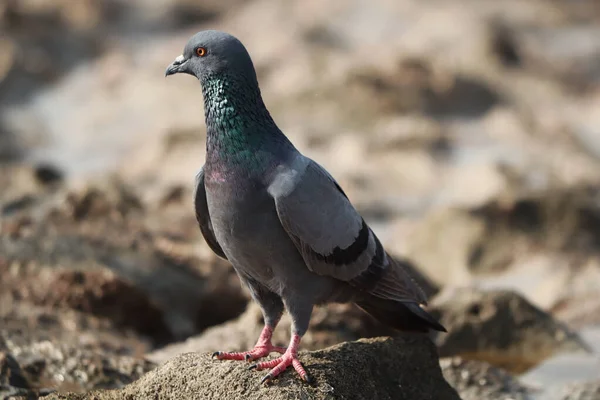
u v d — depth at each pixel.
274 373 7.46
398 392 8.20
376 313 8.82
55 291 12.06
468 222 16.30
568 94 27.86
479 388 10.10
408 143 22.28
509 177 19.92
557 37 33.47
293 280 7.83
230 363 7.68
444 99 25.06
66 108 26.75
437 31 30.91
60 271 12.20
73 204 14.95
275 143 7.69
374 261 8.23
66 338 10.57
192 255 13.86
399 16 33.09
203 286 13.46
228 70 7.64
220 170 7.66
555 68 30.17
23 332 10.07
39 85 27.64
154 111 25.86
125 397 7.74
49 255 12.88
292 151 7.75
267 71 26.77
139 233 14.34
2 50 28.36
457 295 11.79
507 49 29.84
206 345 10.47
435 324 8.56
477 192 19.70
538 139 23.50
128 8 33.75
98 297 12.12
